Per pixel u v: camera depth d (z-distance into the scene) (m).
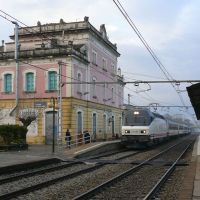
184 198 11.34
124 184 16.39
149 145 41.56
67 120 43.75
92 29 49.66
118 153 35.34
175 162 24.34
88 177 18.69
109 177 18.73
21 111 45.69
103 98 55.06
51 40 47.31
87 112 48.62
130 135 40.03
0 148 31.78
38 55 45.19
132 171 20.56
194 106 22.83
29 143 45.09
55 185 16.14
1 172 19.45
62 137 43.44
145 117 40.19
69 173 20.02
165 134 52.59
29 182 16.94
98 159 28.59
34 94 45.50
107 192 14.43
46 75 45.00
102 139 53.12
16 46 45.06
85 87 48.41
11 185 16.03
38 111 45.09
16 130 34.69
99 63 53.41
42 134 44.75
